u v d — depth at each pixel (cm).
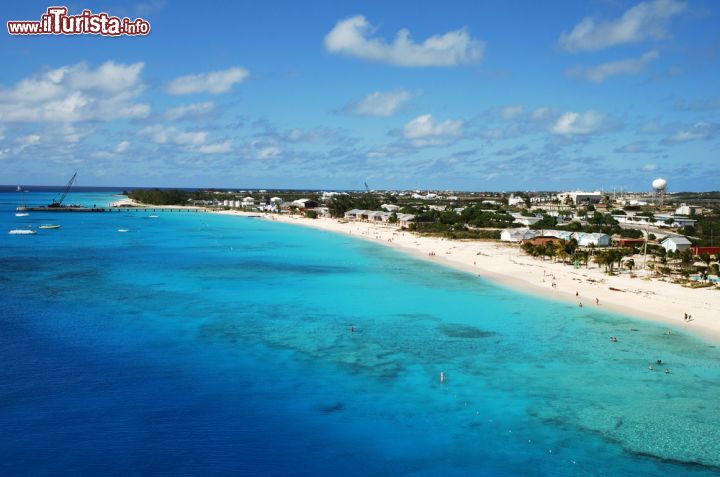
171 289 9438
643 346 6300
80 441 4038
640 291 9200
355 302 8525
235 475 3675
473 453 4003
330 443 4103
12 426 4228
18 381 5069
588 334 6781
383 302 8538
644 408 4709
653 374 5450
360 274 11219
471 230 19188
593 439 4203
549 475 3738
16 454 3850
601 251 12888
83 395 4797
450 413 4603
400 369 5559
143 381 5128
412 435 4244
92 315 7456
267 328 6962
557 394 4981
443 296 8994
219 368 5509
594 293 9112
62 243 16488
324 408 4656
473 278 10712
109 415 4434
